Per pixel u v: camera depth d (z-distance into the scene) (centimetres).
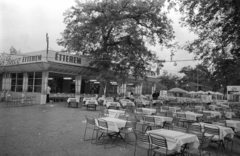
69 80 2956
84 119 1184
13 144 646
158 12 2142
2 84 2698
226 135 739
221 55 1254
